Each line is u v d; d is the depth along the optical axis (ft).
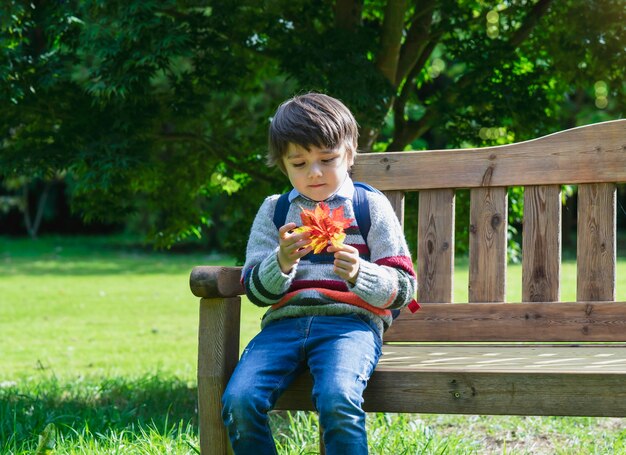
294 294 7.21
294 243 6.70
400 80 16.35
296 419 11.66
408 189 8.81
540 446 11.03
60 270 51.13
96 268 52.80
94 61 13.85
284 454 9.71
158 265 55.26
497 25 16.46
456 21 15.64
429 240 8.77
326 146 7.12
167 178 16.69
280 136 7.16
